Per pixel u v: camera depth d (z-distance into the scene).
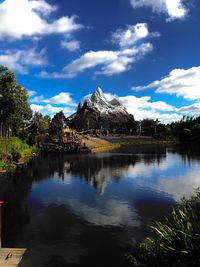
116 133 171.25
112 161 62.12
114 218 22.55
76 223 21.53
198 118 167.50
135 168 50.78
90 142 113.44
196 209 10.45
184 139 149.38
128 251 16.64
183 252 8.23
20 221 22.27
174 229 9.48
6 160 52.53
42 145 91.19
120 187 34.31
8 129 74.81
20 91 72.62
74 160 64.75
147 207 25.50
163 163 57.69
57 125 115.06
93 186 35.19
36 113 114.94
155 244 9.98
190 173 44.25
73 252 16.69
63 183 37.31
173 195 29.84
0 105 68.31
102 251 16.73
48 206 26.38
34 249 17.17
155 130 172.12
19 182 38.19
